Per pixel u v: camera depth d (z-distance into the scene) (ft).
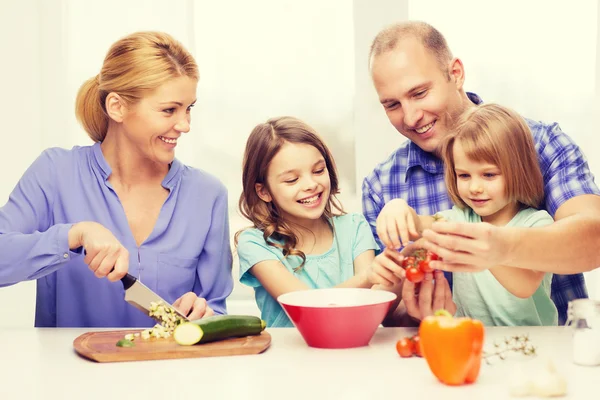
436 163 6.72
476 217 6.32
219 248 6.37
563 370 3.99
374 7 9.17
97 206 6.12
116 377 4.07
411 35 6.31
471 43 8.87
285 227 6.45
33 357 4.60
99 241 5.13
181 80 5.70
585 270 5.18
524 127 6.04
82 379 4.04
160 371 4.17
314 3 9.29
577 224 5.08
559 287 6.56
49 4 9.32
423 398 3.55
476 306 6.23
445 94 6.32
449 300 5.00
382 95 6.43
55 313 6.26
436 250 4.45
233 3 9.29
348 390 3.72
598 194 6.00
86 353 4.45
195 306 5.51
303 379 3.94
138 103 5.68
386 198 6.90
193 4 9.25
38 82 9.39
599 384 3.72
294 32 9.32
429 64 6.25
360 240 6.63
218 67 9.35
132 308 6.12
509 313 6.08
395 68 6.25
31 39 9.37
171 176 6.26
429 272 4.65
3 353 4.71
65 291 6.11
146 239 6.09
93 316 6.10
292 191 6.26
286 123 6.47
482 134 5.90
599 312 4.12
